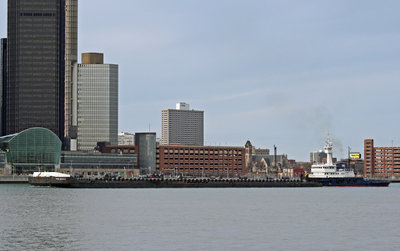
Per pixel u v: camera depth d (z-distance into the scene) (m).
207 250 123.81
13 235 141.12
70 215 182.50
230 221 172.50
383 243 133.88
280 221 173.75
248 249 125.56
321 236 143.50
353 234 147.12
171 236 141.50
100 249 124.19
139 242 132.62
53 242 132.00
